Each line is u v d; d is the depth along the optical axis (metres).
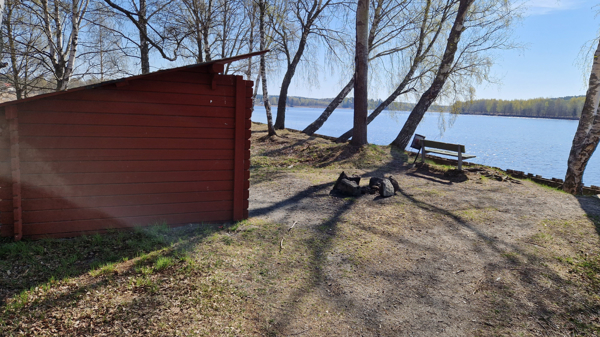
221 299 3.98
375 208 7.33
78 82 14.02
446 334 3.58
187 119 5.95
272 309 3.89
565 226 6.24
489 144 64.94
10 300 3.66
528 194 8.38
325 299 4.13
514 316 3.84
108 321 3.44
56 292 3.87
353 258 5.13
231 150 6.33
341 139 17.75
